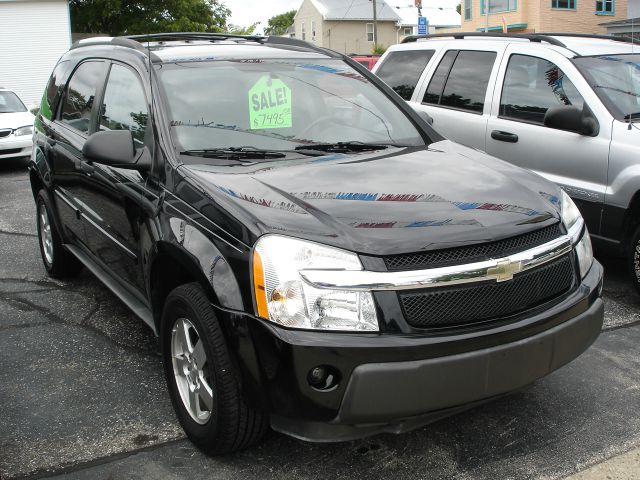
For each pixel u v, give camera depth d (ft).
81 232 15.39
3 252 21.68
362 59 60.44
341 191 10.11
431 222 9.27
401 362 8.55
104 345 14.47
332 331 8.58
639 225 16.21
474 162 11.99
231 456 10.39
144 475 9.95
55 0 79.66
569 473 9.94
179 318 10.39
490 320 9.10
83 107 15.52
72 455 10.46
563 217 10.56
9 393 12.41
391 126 13.65
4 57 79.46
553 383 12.64
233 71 13.20
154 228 10.96
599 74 18.16
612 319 15.69
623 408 11.71
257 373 8.86
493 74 20.34
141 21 119.14
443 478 9.84
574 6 115.03
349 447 10.62
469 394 8.92
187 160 11.22
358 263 8.68
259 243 8.93
